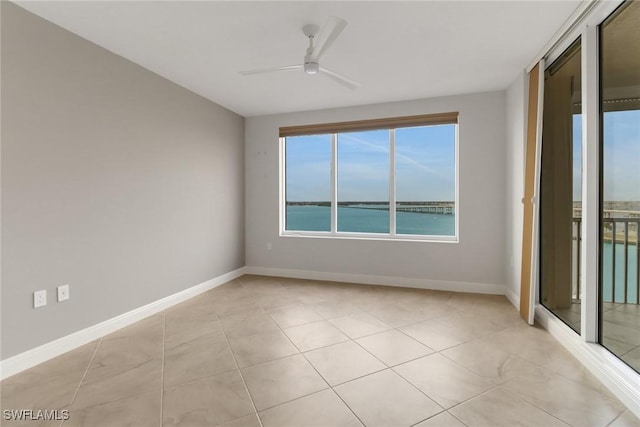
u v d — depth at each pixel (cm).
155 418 165
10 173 209
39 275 225
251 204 478
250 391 188
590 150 208
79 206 251
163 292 332
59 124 237
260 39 255
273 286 414
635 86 179
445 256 394
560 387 189
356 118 426
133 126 297
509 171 354
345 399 180
